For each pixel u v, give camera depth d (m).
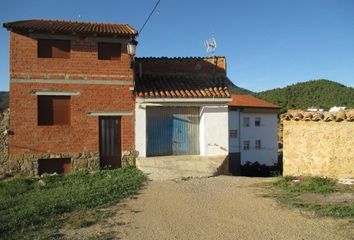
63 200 11.23
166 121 18.12
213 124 18.05
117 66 17.16
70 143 16.61
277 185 13.15
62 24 17.86
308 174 13.74
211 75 19.55
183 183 14.24
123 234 8.22
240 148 35.81
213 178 15.37
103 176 15.45
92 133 16.88
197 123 18.52
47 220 9.22
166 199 11.55
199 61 19.59
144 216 9.63
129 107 17.30
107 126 17.23
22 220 9.17
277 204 10.59
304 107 52.22
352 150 12.67
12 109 16.02
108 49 17.20
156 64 19.30
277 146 38.59
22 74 16.11
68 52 16.72
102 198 11.47
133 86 17.27
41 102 16.45
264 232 8.18
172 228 8.63
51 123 16.55
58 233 8.27
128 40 17.25
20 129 16.08
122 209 10.33
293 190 12.12
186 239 7.89
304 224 8.61
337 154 12.99
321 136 13.41
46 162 16.48
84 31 16.47
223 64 19.62
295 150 14.15
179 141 18.28
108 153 17.22
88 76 16.83
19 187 13.80
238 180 14.92
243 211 9.98
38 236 8.07
